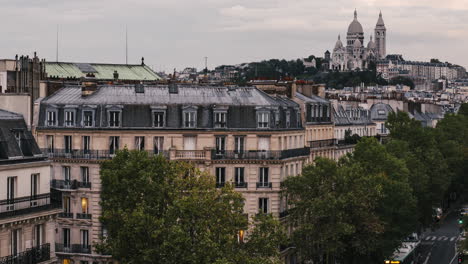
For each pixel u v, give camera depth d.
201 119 188.25
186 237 133.12
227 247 137.12
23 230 116.50
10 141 117.12
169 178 150.00
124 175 150.00
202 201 139.88
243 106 190.62
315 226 185.50
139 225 136.25
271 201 189.38
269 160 188.62
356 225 192.75
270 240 142.75
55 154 187.00
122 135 184.38
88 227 183.00
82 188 183.88
